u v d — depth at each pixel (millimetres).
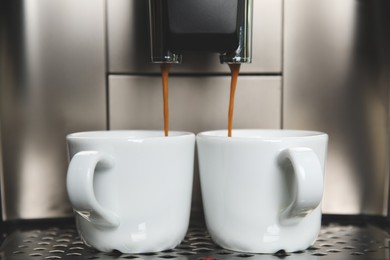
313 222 428
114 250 422
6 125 519
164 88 473
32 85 521
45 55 522
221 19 412
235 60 433
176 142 423
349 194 538
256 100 537
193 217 534
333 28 531
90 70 528
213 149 429
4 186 521
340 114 535
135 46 530
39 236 477
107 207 413
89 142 408
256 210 418
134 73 532
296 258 408
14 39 515
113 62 531
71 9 523
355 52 531
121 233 417
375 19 527
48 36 521
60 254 419
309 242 428
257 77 536
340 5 528
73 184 387
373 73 532
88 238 429
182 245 448
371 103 533
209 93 535
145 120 535
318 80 535
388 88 531
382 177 533
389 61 529
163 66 469
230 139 420
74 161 392
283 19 533
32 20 517
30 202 526
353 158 536
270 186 414
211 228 442
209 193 439
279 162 412
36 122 523
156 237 422
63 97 526
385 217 532
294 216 407
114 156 409
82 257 412
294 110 536
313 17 532
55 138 527
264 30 533
